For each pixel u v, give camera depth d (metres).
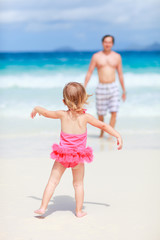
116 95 9.13
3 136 8.72
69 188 5.06
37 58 25.33
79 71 22.42
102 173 5.75
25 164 6.31
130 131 9.54
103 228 3.67
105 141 8.52
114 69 9.12
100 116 9.34
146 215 4.00
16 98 14.77
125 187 5.02
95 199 4.54
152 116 11.77
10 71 21.62
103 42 9.12
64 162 3.92
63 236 3.49
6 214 4.04
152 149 7.53
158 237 3.43
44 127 9.81
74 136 3.98
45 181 5.32
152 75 20.56
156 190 4.86
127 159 6.71
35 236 3.48
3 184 5.15
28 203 4.41
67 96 3.98
